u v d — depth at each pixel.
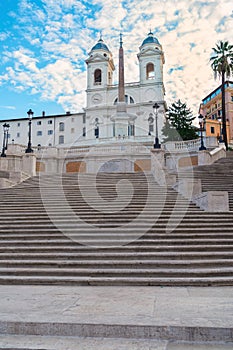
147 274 6.77
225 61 38.44
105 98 65.38
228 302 5.07
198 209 11.05
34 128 70.38
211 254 7.43
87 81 67.25
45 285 6.53
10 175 18.11
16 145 27.86
